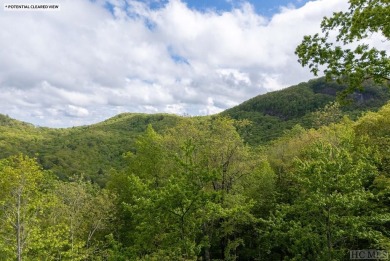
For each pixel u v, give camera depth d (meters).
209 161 25.72
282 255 29.25
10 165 19.53
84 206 23.95
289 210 19.06
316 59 7.78
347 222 16.12
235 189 25.80
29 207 18.12
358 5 7.18
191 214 16.44
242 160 26.73
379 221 16.67
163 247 16.56
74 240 22.56
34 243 17.95
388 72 6.85
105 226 25.58
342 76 7.61
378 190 19.97
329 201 15.77
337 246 18.67
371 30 7.00
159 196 15.99
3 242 17.36
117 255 16.78
